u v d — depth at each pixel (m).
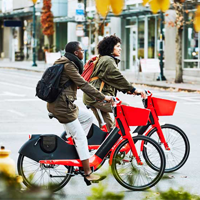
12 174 4.32
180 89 38.34
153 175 10.84
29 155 9.59
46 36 85.81
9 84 42.47
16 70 66.50
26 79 49.06
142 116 9.98
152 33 57.59
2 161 8.39
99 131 10.79
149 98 11.45
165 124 11.86
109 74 11.27
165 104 11.45
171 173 11.80
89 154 10.27
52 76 9.37
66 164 9.68
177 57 43.19
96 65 11.48
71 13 74.94
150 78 49.56
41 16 77.25
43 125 20.09
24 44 91.12
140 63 47.47
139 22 59.72
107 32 65.25
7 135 17.48
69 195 9.81
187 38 50.94
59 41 82.38
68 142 10.41
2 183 4.21
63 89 9.50
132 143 10.02
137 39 60.31
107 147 10.06
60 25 82.06
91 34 70.06
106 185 4.35
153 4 3.20
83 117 10.36
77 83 9.47
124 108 9.98
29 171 9.84
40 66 73.25
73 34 73.38
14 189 4.21
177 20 42.59
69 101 9.52
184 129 19.08
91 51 69.81
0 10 87.06
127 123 10.07
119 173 9.75
